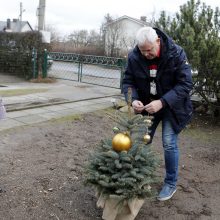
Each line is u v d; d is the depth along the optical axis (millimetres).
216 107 8023
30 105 8391
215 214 3977
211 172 5176
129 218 3436
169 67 3689
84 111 8266
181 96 3734
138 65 3818
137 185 3291
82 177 4566
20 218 3590
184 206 4094
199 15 7969
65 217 3670
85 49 35250
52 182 4383
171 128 3973
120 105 8797
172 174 4188
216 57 7242
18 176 4461
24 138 5949
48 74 14711
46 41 14430
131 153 3377
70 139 6145
